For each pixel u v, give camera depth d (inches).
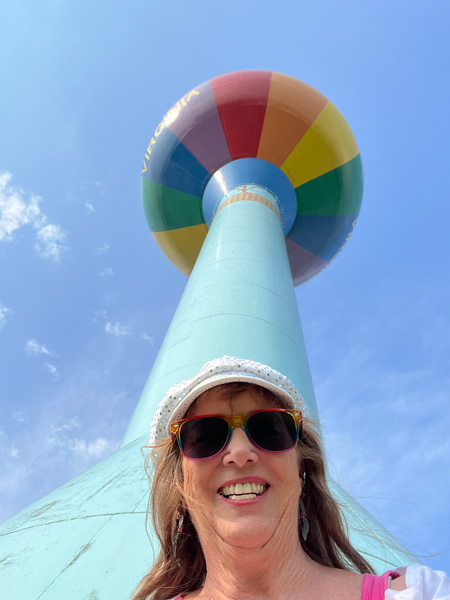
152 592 19.2
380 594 13.7
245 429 17.3
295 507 17.1
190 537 20.2
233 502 16.0
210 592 16.7
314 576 16.2
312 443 20.4
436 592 12.4
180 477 19.6
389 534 30.0
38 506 30.0
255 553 15.5
